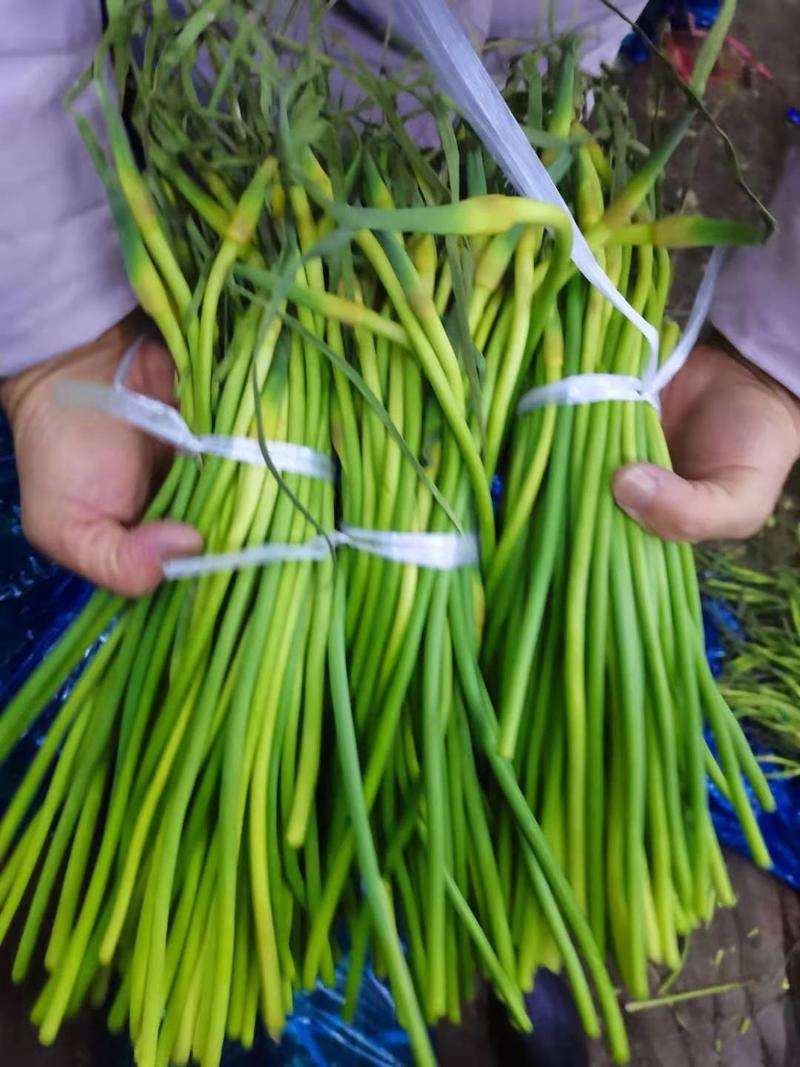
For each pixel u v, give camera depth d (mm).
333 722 425
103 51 353
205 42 402
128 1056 546
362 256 407
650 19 906
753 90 908
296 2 419
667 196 857
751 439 490
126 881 359
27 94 383
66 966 369
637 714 377
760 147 893
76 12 398
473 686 387
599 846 385
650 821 385
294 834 366
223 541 382
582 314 408
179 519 395
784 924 688
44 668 405
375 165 397
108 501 444
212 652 388
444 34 340
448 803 395
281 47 457
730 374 522
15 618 660
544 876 375
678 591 406
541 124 413
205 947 373
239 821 360
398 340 383
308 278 387
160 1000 351
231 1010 384
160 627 396
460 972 413
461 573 396
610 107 435
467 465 386
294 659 383
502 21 601
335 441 410
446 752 397
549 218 335
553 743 402
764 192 879
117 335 499
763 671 751
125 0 381
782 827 707
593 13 622
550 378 403
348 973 396
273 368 385
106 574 390
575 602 382
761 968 675
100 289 460
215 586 377
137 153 508
